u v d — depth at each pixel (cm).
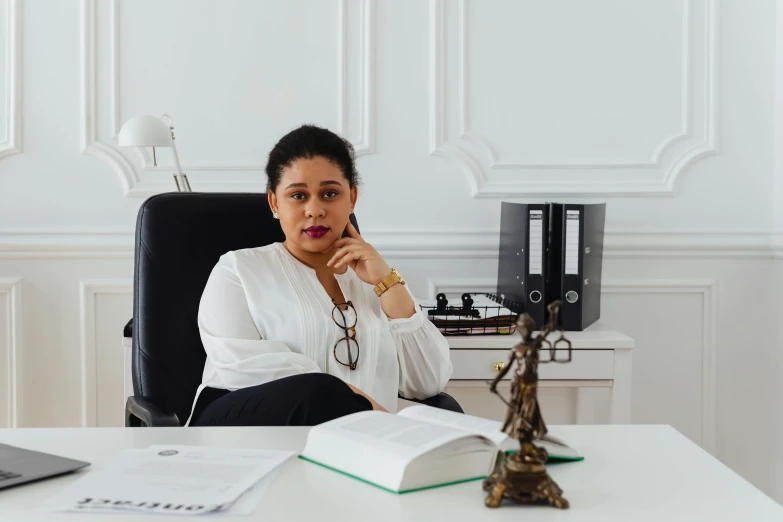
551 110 275
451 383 231
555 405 264
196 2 269
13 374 272
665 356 281
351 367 183
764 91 276
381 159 274
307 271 190
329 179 186
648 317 280
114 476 106
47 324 273
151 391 186
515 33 273
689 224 278
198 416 176
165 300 192
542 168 275
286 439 124
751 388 283
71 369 275
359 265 194
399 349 191
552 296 243
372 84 271
